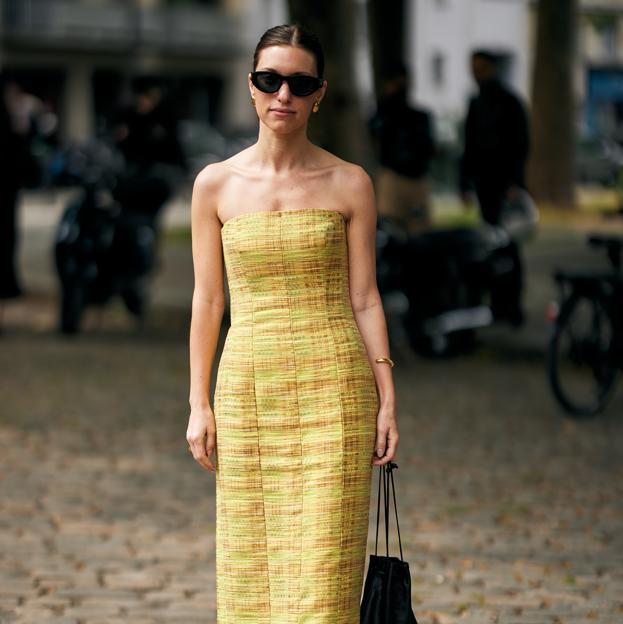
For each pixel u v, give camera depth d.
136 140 18.05
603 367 13.09
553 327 12.88
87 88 71.12
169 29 73.12
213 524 9.29
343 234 5.36
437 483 10.43
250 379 5.31
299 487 5.31
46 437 11.91
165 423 12.57
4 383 14.38
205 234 5.45
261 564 5.37
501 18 76.44
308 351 5.29
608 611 7.50
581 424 12.79
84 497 9.96
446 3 73.62
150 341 17.55
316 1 18.56
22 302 20.81
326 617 5.25
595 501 9.99
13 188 20.53
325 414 5.29
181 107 74.44
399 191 18.75
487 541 8.89
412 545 8.77
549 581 8.05
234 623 5.39
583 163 53.28
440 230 16.31
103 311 20.12
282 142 5.32
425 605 7.57
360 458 5.34
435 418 12.95
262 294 5.32
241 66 76.00
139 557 8.48
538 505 9.84
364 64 67.25
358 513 5.36
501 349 17.22
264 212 5.29
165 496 10.02
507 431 12.41
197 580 8.03
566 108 40.47
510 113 18.66
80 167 46.16
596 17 75.19
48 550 8.61
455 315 15.97
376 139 18.86
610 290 12.96
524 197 18.92
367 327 5.45
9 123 20.23
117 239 17.89
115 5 71.38
